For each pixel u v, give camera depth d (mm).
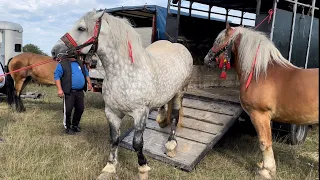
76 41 3408
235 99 5277
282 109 3721
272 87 3762
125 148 5023
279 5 6988
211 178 4105
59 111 7777
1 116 6938
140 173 3773
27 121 6484
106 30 3410
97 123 6707
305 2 6676
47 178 3867
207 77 7176
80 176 3891
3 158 4391
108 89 3559
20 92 7461
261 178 3943
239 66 4125
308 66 5637
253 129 5973
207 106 5301
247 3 7973
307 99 3496
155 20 7547
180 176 4129
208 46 8102
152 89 3609
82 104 5918
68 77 5605
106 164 4113
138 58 3504
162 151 4711
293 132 5312
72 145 5109
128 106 3533
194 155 4453
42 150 4777
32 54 7457
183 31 7395
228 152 5113
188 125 5051
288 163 4676
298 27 5176
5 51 10117
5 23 10070
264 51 3869
